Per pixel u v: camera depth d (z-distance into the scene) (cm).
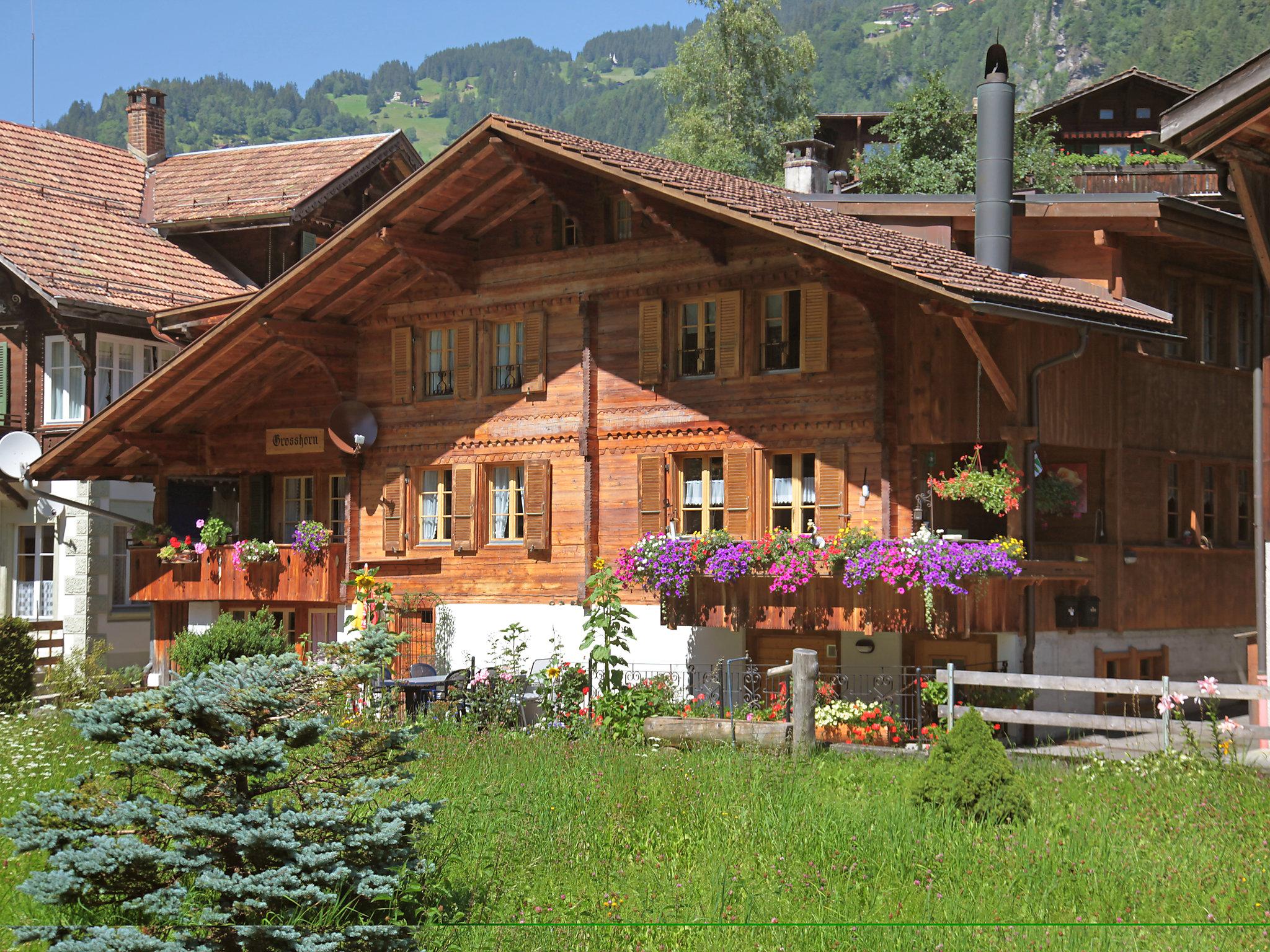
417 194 2061
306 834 815
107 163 3278
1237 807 1132
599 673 1984
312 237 3094
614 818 1137
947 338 1764
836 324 1841
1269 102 1372
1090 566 1811
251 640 2317
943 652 1778
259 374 2464
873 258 1563
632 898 961
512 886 974
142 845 777
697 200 1722
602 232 2069
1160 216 1878
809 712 1430
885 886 977
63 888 774
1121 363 1914
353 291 2264
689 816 1142
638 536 2014
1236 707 2138
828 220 1828
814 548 1719
